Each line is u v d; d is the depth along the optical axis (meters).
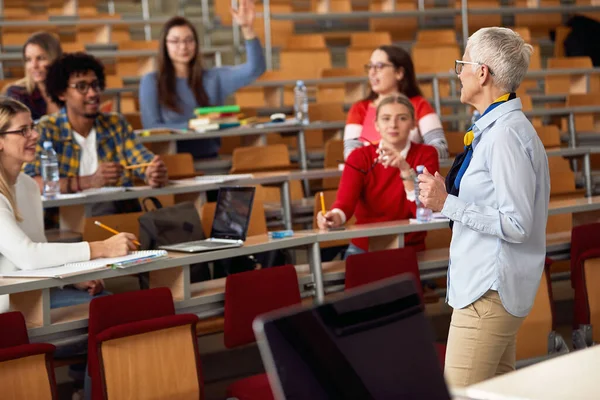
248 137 7.27
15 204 3.76
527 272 2.82
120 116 5.42
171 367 3.36
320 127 6.82
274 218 5.62
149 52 9.38
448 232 5.00
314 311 1.35
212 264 5.25
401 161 4.44
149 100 6.73
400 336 1.44
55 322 3.47
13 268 3.71
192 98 6.79
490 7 12.06
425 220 4.39
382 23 11.98
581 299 4.18
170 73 6.74
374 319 1.42
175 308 3.75
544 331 3.98
